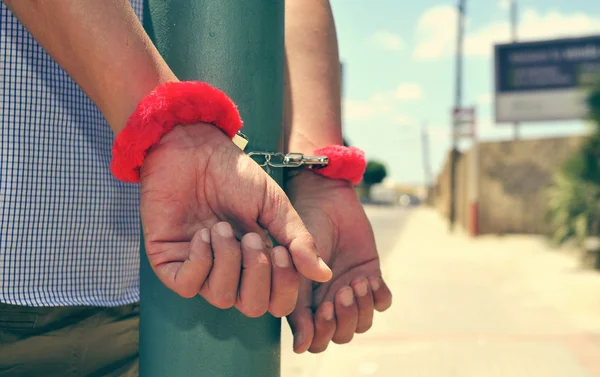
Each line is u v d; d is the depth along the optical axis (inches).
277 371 38.1
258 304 28.3
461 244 635.5
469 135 684.1
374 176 2851.9
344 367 190.1
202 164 29.2
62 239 35.8
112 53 29.3
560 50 899.4
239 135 35.1
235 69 36.0
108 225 37.7
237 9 36.0
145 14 36.9
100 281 37.3
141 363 37.0
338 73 46.4
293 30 45.3
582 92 409.7
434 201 1945.1
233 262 27.3
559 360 196.7
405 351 209.0
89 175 36.9
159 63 30.7
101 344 37.4
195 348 35.3
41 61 35.5
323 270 28.8
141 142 28.6
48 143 35.6
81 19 29.0
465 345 217.3
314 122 43.7
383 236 820.0
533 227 666.8
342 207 41.8
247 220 29.4
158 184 28.9
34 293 34.9
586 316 265.6
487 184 687.7
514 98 919.7
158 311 35.9
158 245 28.8
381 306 41.4
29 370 35.0
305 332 37.7
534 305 294.5
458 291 340.2
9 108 34.7
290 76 44.4
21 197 34.7
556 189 440.8
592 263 410.9
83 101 36.9
